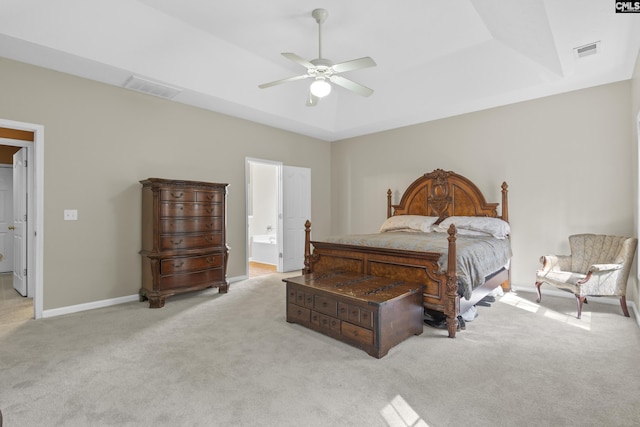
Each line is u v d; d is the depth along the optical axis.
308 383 2.16
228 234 5.23
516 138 4.66
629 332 3.01
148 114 4.31
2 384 2.15
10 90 3.31
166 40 3.56
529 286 4.55
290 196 6.25
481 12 3.24
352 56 4.20
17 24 2.86
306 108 5.49
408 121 5.57
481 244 3.62
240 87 4.51
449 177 5.22
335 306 2.82
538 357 2.52
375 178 6.32
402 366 2.39
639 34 2.86
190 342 2.83
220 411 1.87
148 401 1.96
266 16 3.37
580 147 4.17
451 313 2.88
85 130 3.79
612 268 3.34
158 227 3.89
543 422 1.75
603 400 1.95
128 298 4.11
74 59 3.33
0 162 5.80
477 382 2.16
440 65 4.35
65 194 3.65
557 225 4.34
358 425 1.75
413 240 3.62
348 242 3.83
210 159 4.96
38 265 3.47
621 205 3.90
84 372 2.31
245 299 4.22
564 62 3.35
